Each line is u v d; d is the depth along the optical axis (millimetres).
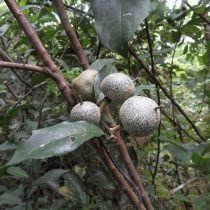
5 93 587
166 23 487
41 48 230
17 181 454
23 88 580
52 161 489
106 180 439
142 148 506
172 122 553
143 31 472
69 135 182
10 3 230
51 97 517
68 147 176
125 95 218
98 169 451
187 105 801
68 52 482
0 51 427
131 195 231
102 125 219
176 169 532
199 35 485
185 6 411
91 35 487
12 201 335
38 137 180
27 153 173
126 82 218
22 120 474
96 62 261
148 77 503
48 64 229
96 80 230
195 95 743
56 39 502
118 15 200
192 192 428
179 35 489
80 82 230
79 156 493
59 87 230
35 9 471
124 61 492
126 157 238
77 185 398
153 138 503
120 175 229
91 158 505
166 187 479
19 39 568
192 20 451
